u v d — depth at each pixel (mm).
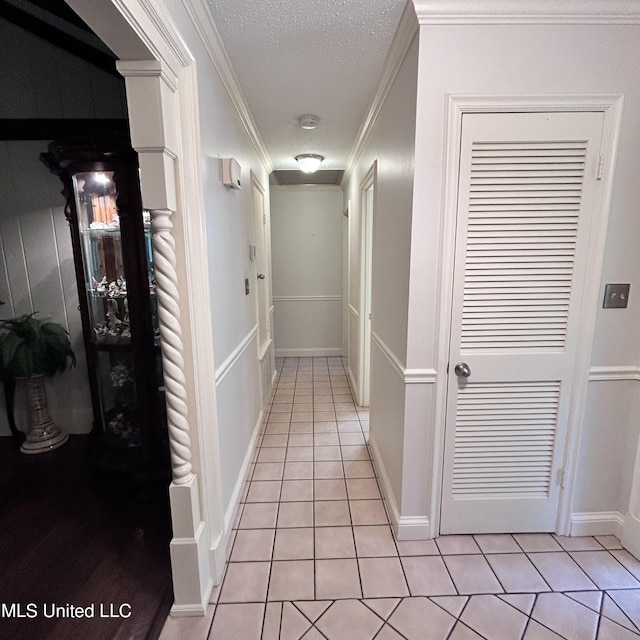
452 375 1607
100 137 1861
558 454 1677
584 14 1359
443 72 1389
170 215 1221
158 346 2090
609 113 1430
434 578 1504
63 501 1984
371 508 1954
